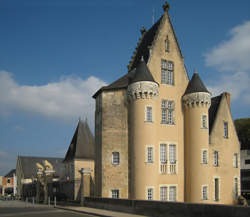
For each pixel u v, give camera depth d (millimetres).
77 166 49906
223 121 35812
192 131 31000
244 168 55188
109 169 29203
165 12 33562
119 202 23016
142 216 19812
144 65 29766
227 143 35625
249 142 64750
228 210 15406
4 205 34906
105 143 29828
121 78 33188
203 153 30703
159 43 32219
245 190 54094
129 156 28922
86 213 22969
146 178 27328
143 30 38250
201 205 16812
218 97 37406
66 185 44188
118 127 29859
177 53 33219
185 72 33344
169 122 31203
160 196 29109
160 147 30125
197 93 31078
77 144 51250
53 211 25203
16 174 93375
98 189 30031
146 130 28000
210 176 32562
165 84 31656
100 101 31672
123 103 30203
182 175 30938
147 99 28484
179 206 18047
